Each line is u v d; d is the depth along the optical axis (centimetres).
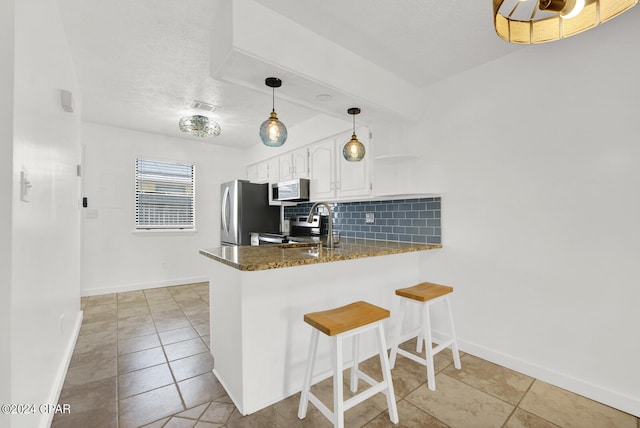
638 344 162
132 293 407
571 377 184
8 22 104
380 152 284
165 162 455
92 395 179
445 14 174
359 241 303
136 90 285
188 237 470
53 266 168
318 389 184
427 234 266
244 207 425
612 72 170
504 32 97
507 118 215
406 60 224
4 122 102
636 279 163
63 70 192
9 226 102
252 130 412
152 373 204
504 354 215
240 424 154
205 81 266
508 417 160
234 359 172
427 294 194
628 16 165
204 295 399
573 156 184
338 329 138
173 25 189
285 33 173
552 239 193
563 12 92
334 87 198
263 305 169
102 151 400
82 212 387
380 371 205
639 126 161
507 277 214
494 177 222
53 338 168
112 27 191
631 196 164
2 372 100
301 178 362
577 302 183
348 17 175
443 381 194
